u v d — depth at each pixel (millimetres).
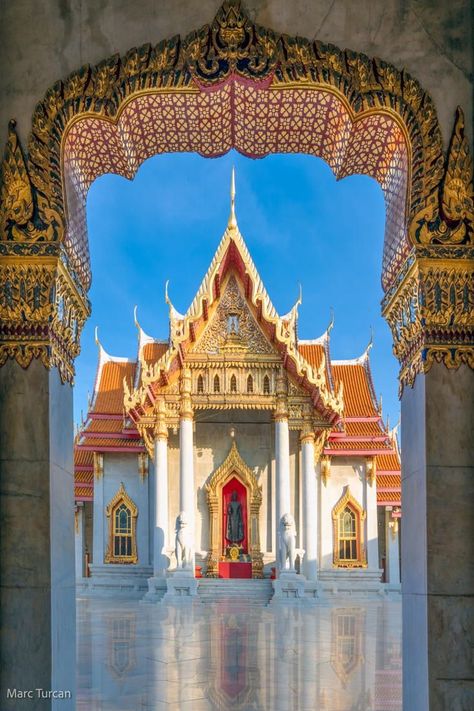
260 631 21547
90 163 9211
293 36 7914
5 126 7730
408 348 8336
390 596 41750
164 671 13812
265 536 42844
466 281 7719
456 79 7871
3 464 7387
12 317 7559
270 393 40219
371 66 7867
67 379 8367
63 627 7789
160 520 39594
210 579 39188
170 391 40781
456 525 7410
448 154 7805
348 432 43812
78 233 8805
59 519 7750
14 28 7852
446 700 7180
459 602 7301
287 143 9672
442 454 7512
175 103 8492
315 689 12062
